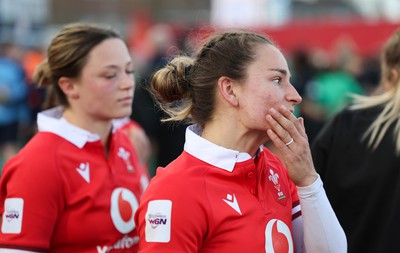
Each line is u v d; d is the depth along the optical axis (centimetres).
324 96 2691
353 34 4869
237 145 716
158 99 783
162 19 8631
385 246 937
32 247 838
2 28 4244
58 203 863
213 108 719
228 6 4234
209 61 719
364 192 953
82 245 880
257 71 698
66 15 9288
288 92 704
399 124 936
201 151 707
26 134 2875
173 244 672
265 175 734
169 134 2094
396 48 962
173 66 745
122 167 943
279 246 707
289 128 698
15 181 854
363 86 3081
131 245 918
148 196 695
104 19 9288
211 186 692
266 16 4969
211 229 683
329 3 6675
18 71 3100
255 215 702
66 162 879
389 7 6291
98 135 927
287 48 4894
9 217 848
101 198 894
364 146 955
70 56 917
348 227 967
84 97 922
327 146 984
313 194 710
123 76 933
